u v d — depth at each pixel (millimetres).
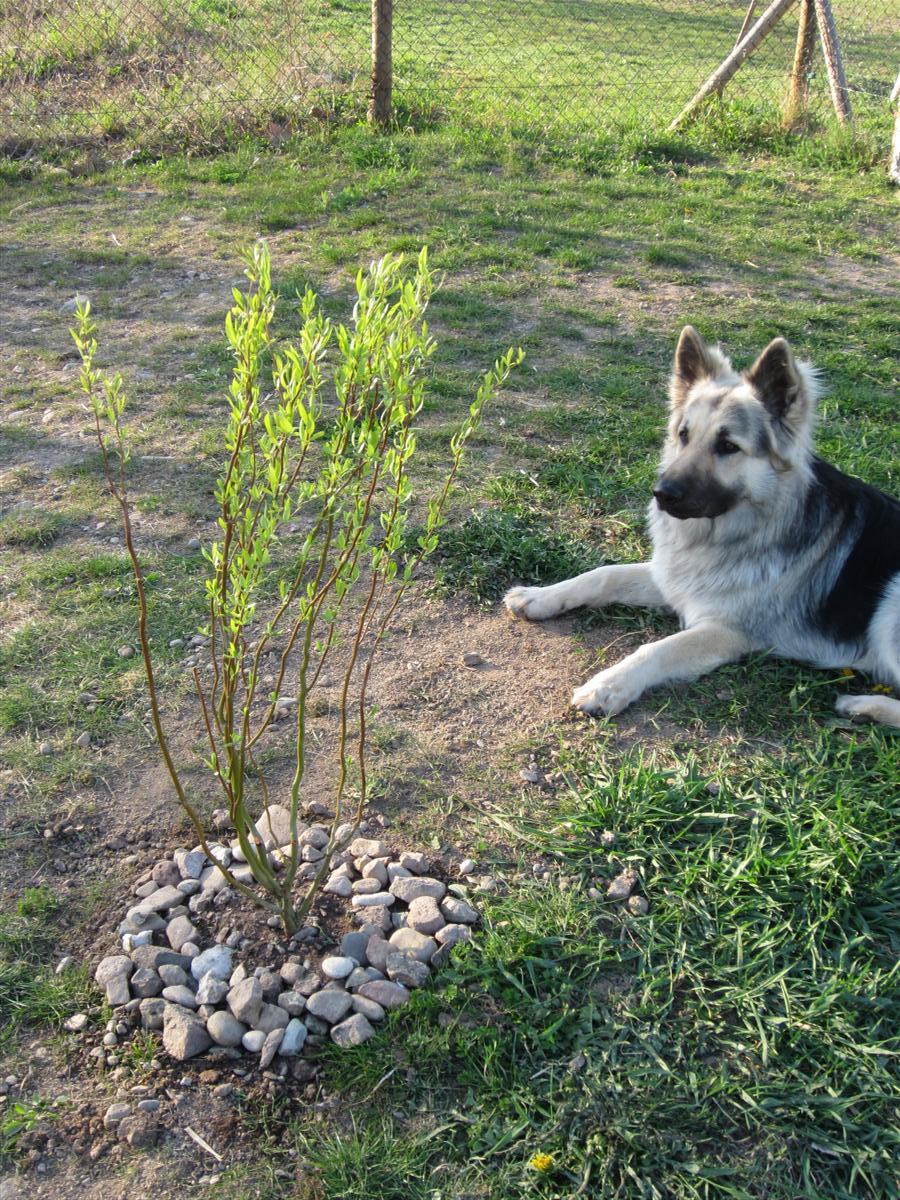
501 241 8555
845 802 3434
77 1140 2479
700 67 16641
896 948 2990
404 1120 2547
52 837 3268
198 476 5324
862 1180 2455
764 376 3986
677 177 10469
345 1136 2506
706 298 7676
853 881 3133
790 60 16875
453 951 2889
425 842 3305
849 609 4141
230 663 2525
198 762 3574
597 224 8984
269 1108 2562
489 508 5105
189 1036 2654
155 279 7805
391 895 3072
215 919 3002
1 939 2926
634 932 3002
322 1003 2738
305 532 4895
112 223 8945
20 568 4574
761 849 3221
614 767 3643
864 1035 2729
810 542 4152
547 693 3992
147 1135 2486
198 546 4754
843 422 6051
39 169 10289
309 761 3592
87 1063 2643
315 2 18297
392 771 3570
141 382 6297
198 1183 2406
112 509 5031
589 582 4457
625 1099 2570
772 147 11414
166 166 10281
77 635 4156
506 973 2822
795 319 7312
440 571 4641
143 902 3045
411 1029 2730
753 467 4016
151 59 12039
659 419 6012
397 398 2424
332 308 7137
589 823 3318
